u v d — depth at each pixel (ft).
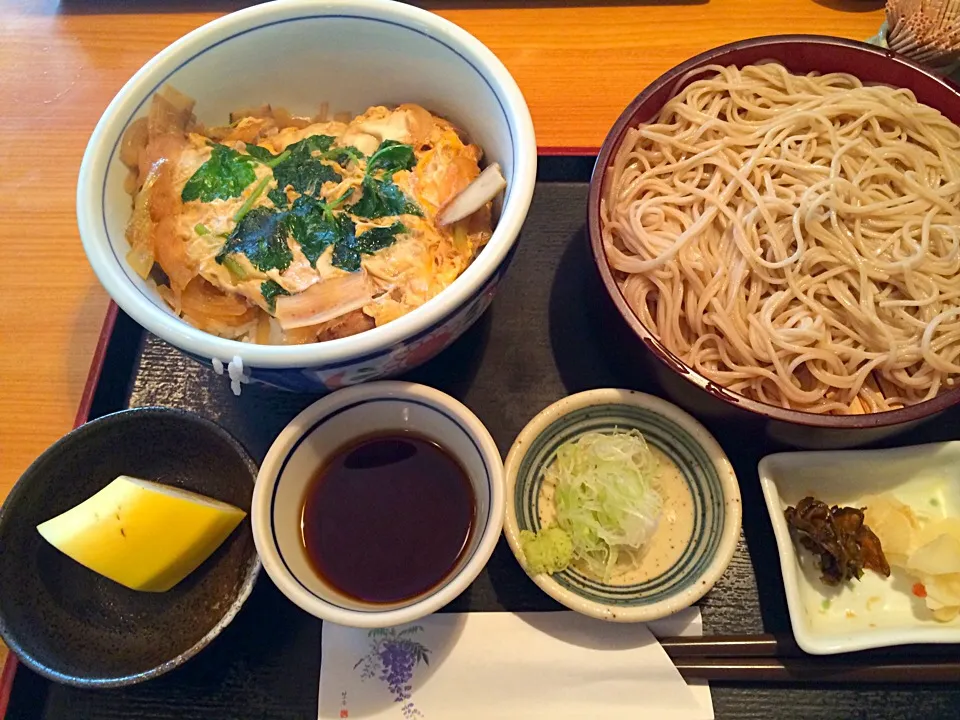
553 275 1.18
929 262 1.04
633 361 1.04
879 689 0.92
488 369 1.12
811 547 0.97
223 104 1.09
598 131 1.27
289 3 1.02
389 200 0.99
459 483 0.99
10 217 1.26
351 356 0.81
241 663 0.94
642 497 0.98
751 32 1.35
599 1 1.40
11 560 0.92
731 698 0.92
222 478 1.02
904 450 0.98
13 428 1.10
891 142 1.10
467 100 1.04
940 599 0.91
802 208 1.04
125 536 0.91
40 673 0.83
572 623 0.94
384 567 0.95
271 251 0.96
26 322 1.18
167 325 0.82
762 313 1.03
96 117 1.34
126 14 1.44
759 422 0.94
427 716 0.90
